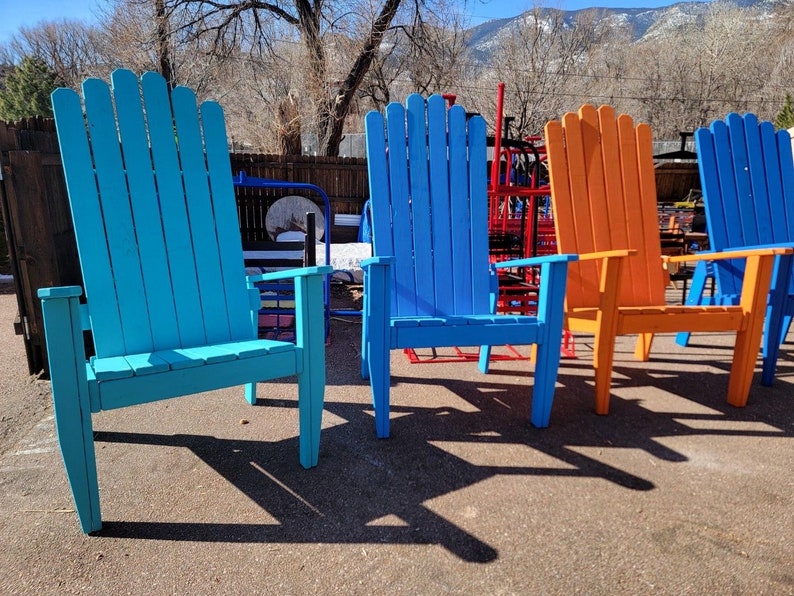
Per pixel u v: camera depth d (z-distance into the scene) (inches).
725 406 94.2
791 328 152.9
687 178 393.1
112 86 75.1
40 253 103.4
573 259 78.7
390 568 52.4
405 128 95.0
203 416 88.4
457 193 98.3
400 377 110.2
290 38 493.7
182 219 79.0
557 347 83.4
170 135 79.1
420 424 86.3
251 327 84.1
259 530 58.1
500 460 74.2
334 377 109.6
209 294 80.2
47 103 845.2
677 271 188.1
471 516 61.0
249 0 444.8
